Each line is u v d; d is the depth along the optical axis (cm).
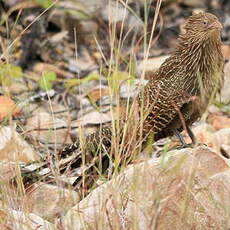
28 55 1948
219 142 1438
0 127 1255
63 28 2058
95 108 1653
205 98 1288
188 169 1094
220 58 1298
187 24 1316
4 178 1137
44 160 1254
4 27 1930
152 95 1292
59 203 1096
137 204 992
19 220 1039
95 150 1236
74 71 1931
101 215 1016
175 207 1038
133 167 1077
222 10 2244
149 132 1228
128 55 1803
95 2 2062
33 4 1934
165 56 1919
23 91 1736
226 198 1072
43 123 1534
